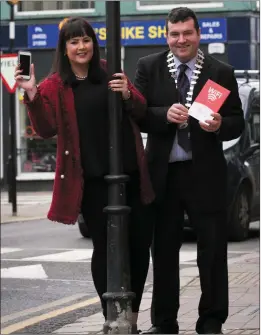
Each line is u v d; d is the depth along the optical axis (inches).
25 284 376.8
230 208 488.7
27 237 572.7
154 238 222.2
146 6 1050.1
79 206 203.6
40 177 1093.1
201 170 214.7
